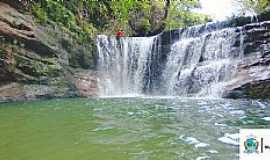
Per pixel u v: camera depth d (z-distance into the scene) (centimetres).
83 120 898
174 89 1939
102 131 743
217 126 795
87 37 1958
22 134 713
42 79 1612
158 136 688
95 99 1555
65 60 1770
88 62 1914
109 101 1441
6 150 582
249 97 1514
